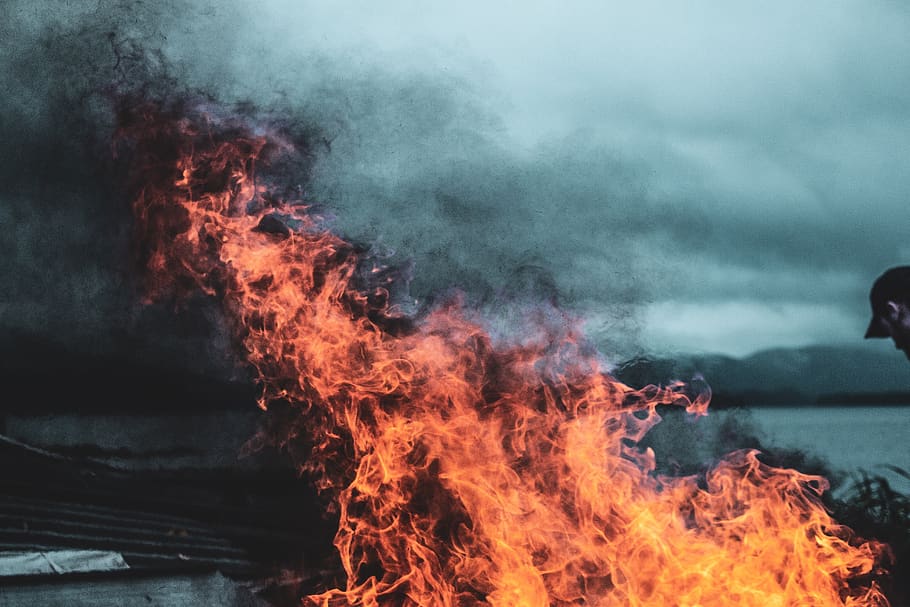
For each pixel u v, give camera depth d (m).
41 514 4.79
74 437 8.37
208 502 6.48
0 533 4.10
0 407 8.46
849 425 33.97
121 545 4.35
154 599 3.76
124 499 5.92
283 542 5.32
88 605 3.61
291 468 7.20
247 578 4.33
